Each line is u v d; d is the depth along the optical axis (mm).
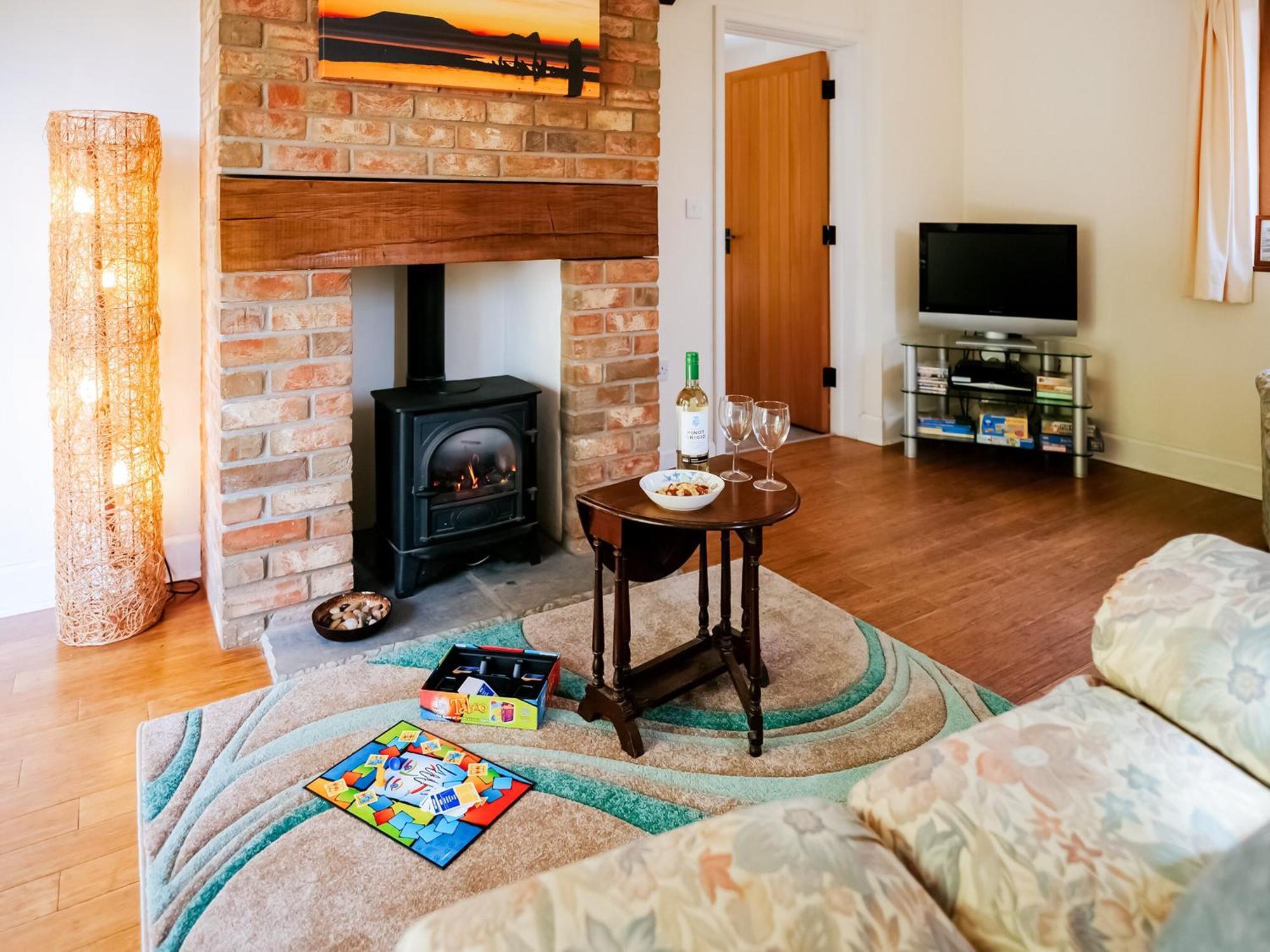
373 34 2359
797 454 4555
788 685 2205
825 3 4262
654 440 3141
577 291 2889
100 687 2248
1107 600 1079
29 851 1663
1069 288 4141
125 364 2439
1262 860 549
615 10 2830
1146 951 722
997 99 4605
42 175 2518
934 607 2699
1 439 2582
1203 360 3908
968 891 795
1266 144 3588
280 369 2395
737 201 5270
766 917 691
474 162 2607
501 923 673
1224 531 3312
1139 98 4008
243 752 1929
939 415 4625
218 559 2467
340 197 2412
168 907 1492
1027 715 967
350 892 1521
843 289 4766
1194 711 925
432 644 2426
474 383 3041
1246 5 3475
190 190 2717
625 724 1913
